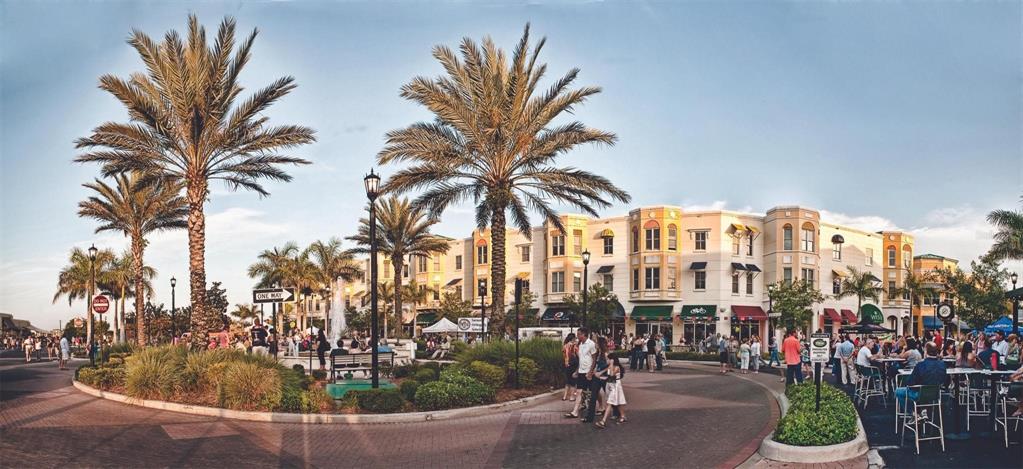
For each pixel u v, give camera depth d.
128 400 17.52
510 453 11.64
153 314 70.56
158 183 27.95
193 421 14.82
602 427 13.83
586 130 25.70
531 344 21.16
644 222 56.25
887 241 66.62
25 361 38.88
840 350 22.39
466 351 21.25
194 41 22.89
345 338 36.44
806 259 55.50
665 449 11.65
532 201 28.56
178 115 23.09
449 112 24.69
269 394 15.55
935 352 11.48
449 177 26.92
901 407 15.50
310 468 10.71
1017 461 10.05
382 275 74.88
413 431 13.87
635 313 56.00
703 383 23.70
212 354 18.59
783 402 16.86
